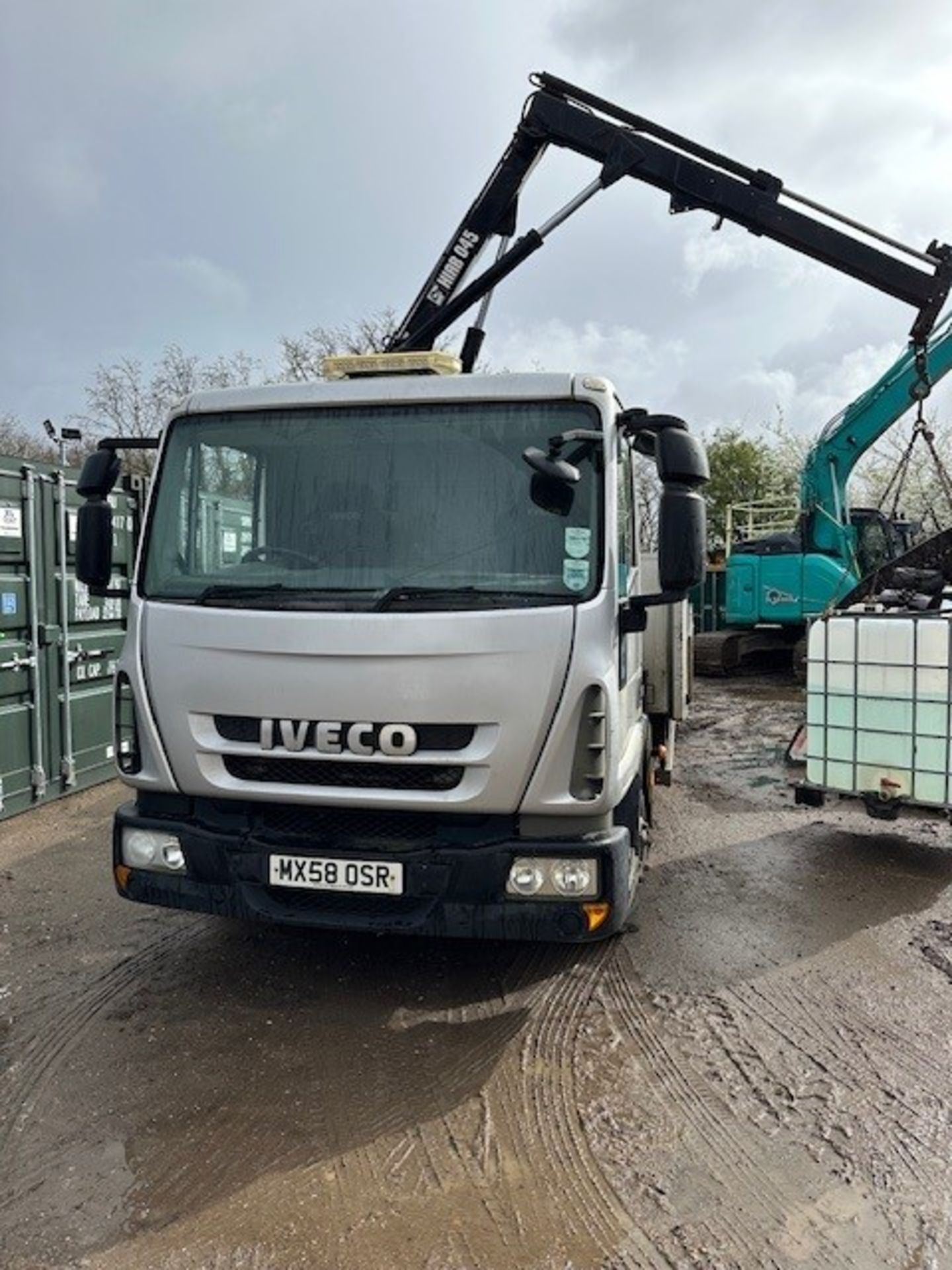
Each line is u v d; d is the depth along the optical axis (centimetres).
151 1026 382
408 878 345
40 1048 365
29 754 712
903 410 1367
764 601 1501
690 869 584
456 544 361
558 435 363
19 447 2588
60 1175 290
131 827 380
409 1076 346
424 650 337
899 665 569
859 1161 298
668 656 589
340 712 343
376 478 371
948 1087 342
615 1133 312
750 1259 255
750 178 779
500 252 796
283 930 479
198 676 359
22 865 588
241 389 393
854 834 663
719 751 966
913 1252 258
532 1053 364
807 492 1462
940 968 443
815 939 476
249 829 367
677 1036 377
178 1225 268
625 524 394
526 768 338
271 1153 301
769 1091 338
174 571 382
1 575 682
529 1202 278
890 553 1551
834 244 797
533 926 342
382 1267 252
